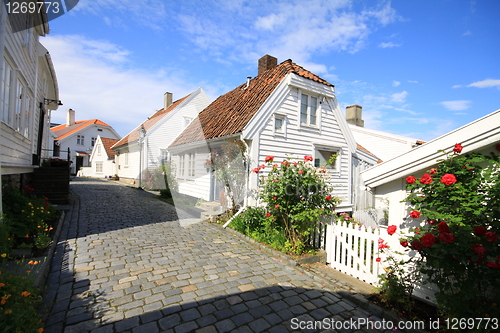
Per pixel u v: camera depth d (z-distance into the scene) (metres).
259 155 8.22
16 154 6.68
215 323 2.90
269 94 8.55
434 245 2.64
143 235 6.20
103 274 4.03
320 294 3.72
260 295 3.59
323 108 10.04
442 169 3.13
